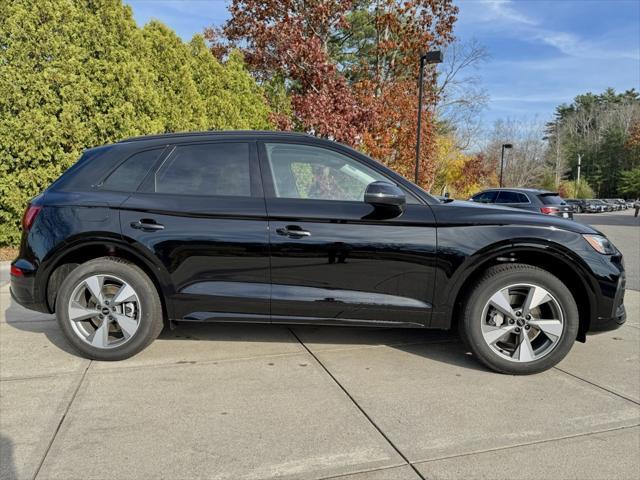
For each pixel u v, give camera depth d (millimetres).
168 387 3082
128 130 8391
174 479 2148
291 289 3324
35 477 2154
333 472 2213
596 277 3213
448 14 14859
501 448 2408
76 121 7934
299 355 3658
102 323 3471
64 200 3434
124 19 8766
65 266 3662
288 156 3506
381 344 3920
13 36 7504
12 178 7789
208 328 4309
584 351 3812
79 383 3137
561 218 3471
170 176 3469
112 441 2449
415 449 2398
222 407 2818
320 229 3273
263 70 14695
